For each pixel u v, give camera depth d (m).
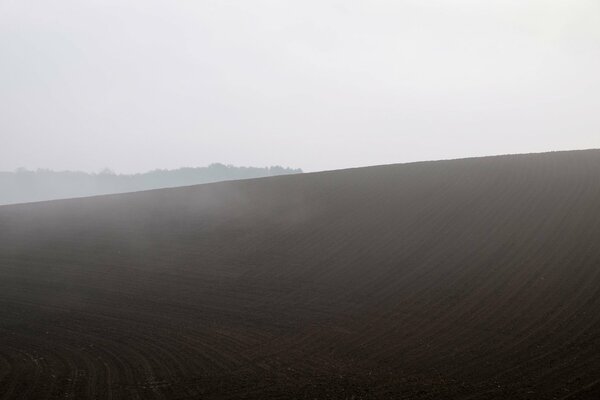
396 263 21.75
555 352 12.47
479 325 15.01
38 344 14.85
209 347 14.23
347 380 11.35
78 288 21.47
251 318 17.00
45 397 10.38
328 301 18.38
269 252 24.95
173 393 10.61
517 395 9.97
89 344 14.73
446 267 20.59
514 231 23.61
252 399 10.18
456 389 10.52
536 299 16.52
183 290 20.55
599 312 14.88
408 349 13.55
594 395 9.68
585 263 18.89
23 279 23.06
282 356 13.34
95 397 10.38
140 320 17.16
